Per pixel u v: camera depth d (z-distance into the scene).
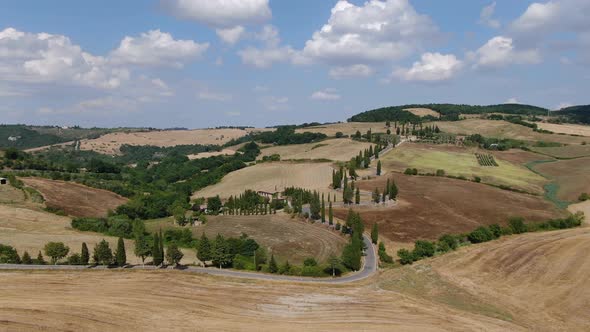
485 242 137.12
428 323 74.81
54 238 128.50
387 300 86.12
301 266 111.88
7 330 63.81
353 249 110.75
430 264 114.50
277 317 75.56
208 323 71.25
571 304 86.12
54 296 80.31
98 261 107.19
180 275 98.06
